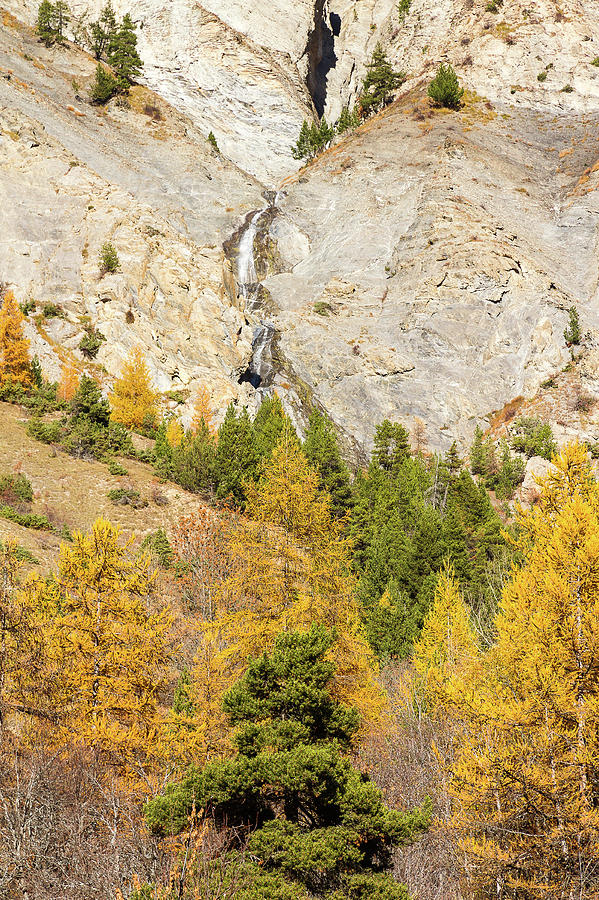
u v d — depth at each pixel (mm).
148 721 18016
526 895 13781
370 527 49500
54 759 14578
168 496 45562
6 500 39062
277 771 11211
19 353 58812
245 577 22109
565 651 14656
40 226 81312
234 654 20312
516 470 75812
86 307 74250
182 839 11109
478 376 89812
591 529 16141
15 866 11398
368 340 93688
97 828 12891
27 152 89125
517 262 98438
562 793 13414
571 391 85062
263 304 100375
